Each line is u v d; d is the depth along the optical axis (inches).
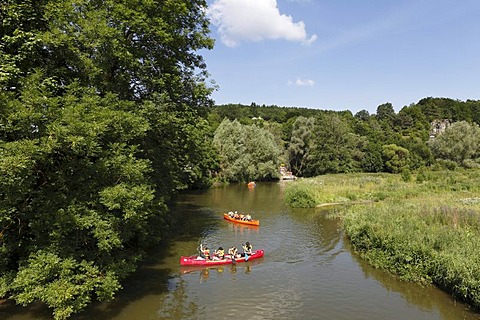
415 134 4352.9
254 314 550.6
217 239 983.0
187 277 705.6
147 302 586.2
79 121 436.8
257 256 829.8
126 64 645.3
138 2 656.4
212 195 1876.2
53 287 428.8
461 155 2928.2
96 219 478.0
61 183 506.9
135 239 809.5
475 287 546.3
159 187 814.5
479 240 693.3
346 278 702.5
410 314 551.5
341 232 1061.1
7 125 423.8
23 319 500.7
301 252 872.3
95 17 581.3
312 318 538.9
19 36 461.4
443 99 6254.9
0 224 476.4
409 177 2100.1
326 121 2928.2
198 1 860.0
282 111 6417.3
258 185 2411.4
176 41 768.9
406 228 799.7
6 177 399.5
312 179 2333.9
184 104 844.6
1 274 490.0
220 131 2554.1
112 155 528.4
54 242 474.6
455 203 1224.2
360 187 1870.1
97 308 557.9
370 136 3405.5
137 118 555.2
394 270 714.2
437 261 649.0
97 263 525.0
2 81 444.1
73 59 553.6
